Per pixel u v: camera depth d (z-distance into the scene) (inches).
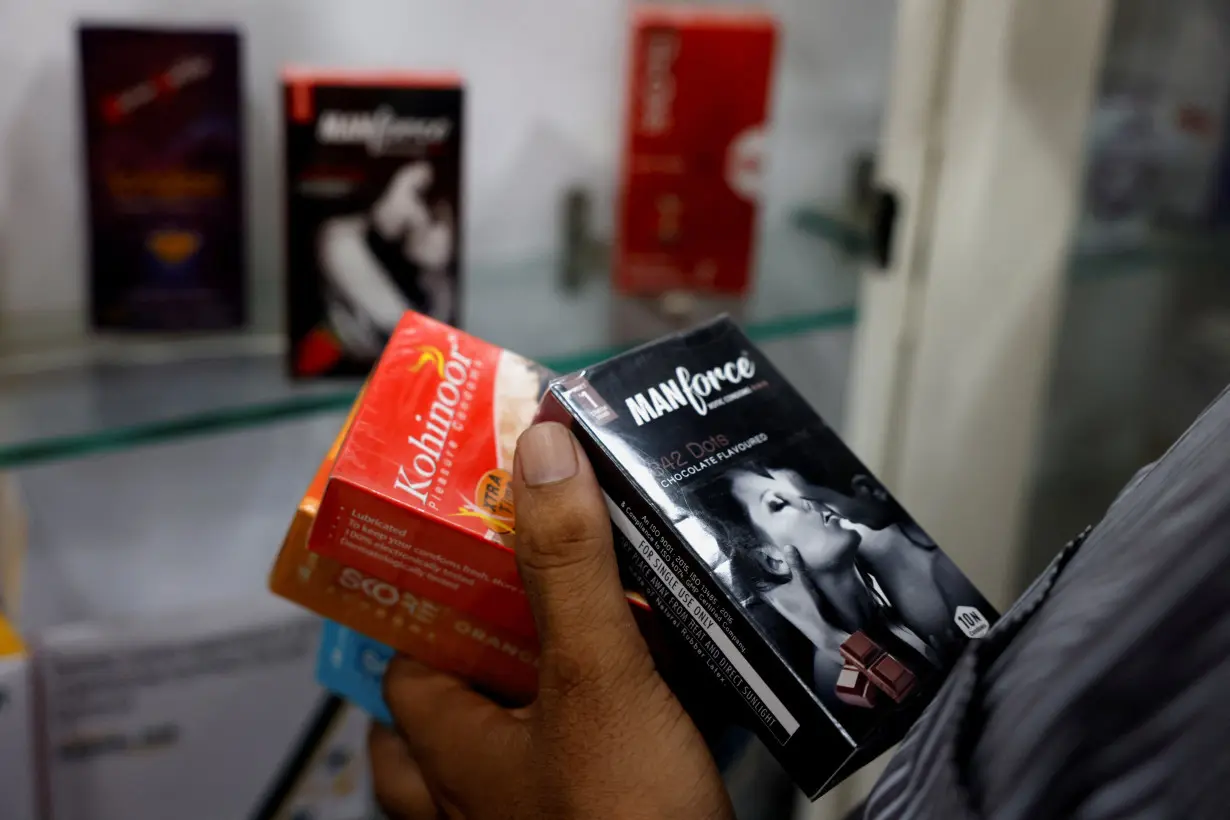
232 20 26.9
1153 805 12.1
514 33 30.2
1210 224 34.6
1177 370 37.5
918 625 16.1
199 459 30.9
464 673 19.3
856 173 34.4
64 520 29.8
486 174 31.3
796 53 33.8
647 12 29.2
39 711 27.8
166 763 29.6
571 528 15.6
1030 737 13.4
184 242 26.0
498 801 17.9
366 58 28.7
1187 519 13.1
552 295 30.7
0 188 26.0
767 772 32.8
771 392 18.1
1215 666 12.2
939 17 27.7
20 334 26.6
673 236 30.5
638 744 16.4
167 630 28.5
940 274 29.8
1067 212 29.9
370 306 26.2
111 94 24.7
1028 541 37.5
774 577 15.8
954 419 31.7
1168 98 32.7
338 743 31.3
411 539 17.0
